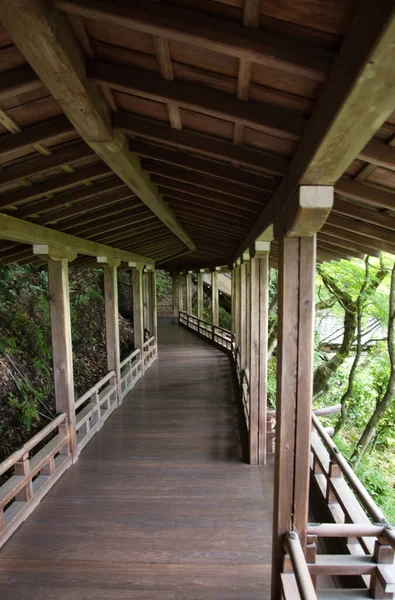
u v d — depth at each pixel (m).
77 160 2.14
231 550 2.78
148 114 1.75
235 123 1.50
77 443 4.39
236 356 7.87
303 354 1.85
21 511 3.08
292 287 1.83
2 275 5.88
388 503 5.55
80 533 2.96
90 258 5.73
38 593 2.41
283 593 1.87
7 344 5.48
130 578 2.52
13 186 2.38
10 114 1.66
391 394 5.86
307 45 0.98
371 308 7.37
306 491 1.92
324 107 1.03
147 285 10.34
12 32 0.94
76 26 1.12
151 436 4.83
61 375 3.97
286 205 1.70
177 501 3.40
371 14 0.70
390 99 0.83
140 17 0.97
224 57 1.15
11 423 4.71
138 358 7.81
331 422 8.40
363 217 2.05
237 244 6.59
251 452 4.09
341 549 2.75
